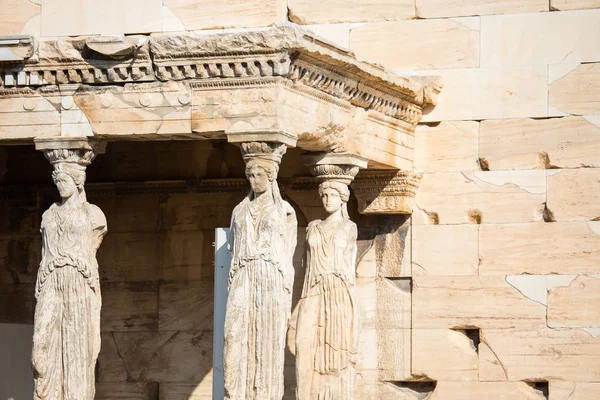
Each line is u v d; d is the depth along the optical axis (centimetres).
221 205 2231
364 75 1933
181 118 1838
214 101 1825
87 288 1864
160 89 1847
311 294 1939
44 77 1883
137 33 2144
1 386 2158
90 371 1864
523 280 2070
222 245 1881
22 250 2278
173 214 2248
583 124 2069
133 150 2258
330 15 2141
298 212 2180
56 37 2155
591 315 2044
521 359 2064
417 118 2108
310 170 1986
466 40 2111
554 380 2050
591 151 2064
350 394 1927
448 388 2089
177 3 2142
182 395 2234
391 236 2131
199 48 1809
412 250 2117
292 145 1833
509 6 2102
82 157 1891
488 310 2080
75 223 1869
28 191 2278
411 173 2095
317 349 1933
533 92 2088
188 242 2241
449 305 2097
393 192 2100
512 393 2064
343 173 1964
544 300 2059
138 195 2261
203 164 2234
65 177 1881
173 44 1817
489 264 2084
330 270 1936
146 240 2255
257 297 1791
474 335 2100
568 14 2081
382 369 2123
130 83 1861
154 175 2248
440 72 2117
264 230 1800
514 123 2091
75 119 1878
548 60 2086
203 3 2138
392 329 2123
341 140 1944
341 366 1925
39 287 1867
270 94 1805
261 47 1789
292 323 2183
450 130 2109
